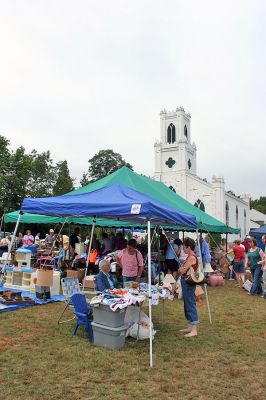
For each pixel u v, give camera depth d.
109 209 6.13
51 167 48.00
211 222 14.23
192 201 43.34
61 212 6.71
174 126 46.81
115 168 57.53
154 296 5.94
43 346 5.34
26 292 9.38
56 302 8.57
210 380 4.33
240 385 4.20
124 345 5.56
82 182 54.72
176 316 7.68
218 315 7.98
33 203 7.23
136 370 4.56
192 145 48.03
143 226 15.42
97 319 5.51
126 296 5.56
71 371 4.45
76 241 15.04
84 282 9.72
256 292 10.89
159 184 13.58
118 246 12.56
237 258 12.54
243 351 5.46
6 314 7.15
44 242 19.64
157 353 5.25
